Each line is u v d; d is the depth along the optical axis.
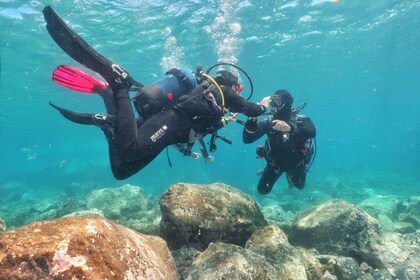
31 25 17.17
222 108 3.55
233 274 3.29
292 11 19.06
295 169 6.27
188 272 3.63
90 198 11.60
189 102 3.41
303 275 4.09
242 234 4.88
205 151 4.50
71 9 15.97
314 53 27.95
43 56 21.52
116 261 2.25
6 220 13.30
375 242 5.69
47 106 37.62
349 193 19.55
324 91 48.59
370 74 39.81
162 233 4.71
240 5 17.41
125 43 21.20
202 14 18.02
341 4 18.88
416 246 5.81
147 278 2.47
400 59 33.06
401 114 106.31
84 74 3.48
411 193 20.34
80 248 2.10
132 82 3.41
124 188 12.22
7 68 23.31
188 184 5.07
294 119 5.95
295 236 6.07
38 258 1.98
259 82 37.94
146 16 17.56
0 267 1.95
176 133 3.42
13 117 43.22
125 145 3.06
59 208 13.12
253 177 32.22
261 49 25.33
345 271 4.79
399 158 53.97
